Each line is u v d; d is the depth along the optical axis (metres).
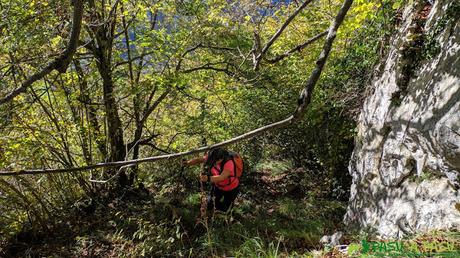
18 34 4.17
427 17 4.77
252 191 8.41
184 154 2.61
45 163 6.77
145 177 8.45
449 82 3.73
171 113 8.65
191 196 7.80
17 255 6.13
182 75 7.15
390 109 5.09
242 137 2.53
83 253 6.10
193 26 7.52
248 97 8.56
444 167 3.76
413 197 4.25
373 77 6.20
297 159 9.45
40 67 4.06
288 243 5.70
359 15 4.45
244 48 7.82
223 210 6.09
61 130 6.72
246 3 5.11
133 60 7.41
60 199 7.32
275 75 8.28
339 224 6.43
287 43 8.02
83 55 6.89
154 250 5.90
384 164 5.14
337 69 7.02
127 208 7.36
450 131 3.44
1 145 5.58
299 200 7.90
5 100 2.24
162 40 6.78
